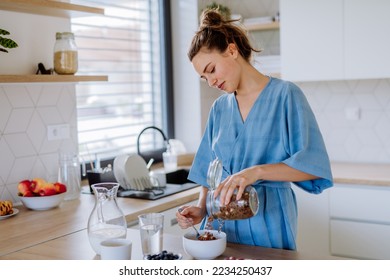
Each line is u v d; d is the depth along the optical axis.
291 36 3.24
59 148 2.70
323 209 2.99
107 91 3.27
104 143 3.22
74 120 2.79
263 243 1.73
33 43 2.53
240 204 1.54
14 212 2.21
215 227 1.81
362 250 2.90
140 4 3.53
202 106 3.70
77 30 3.02
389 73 2.98
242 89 1.81
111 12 3.27
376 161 3.40
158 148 3.62
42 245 1.71
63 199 2.41
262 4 3.74
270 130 1.75
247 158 1.79
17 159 2.48
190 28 3.64
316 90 3.54
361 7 3.01
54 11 2.40
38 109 2.58
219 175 1.64
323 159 1.66
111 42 3.29
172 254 1.37
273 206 1.74
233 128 1.83
